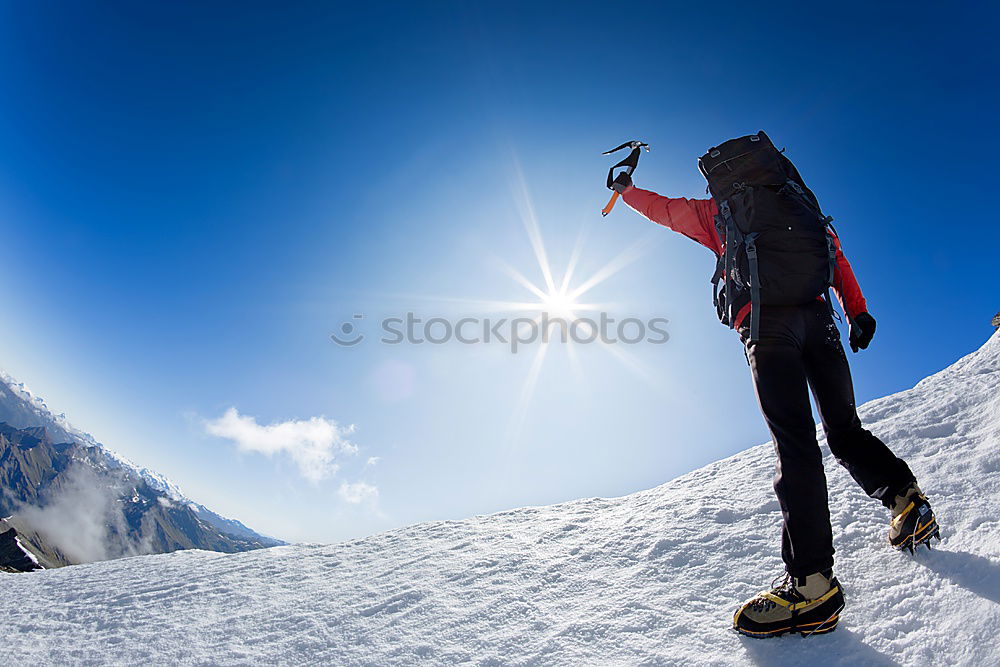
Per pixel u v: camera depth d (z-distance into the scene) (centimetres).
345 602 331
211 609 352
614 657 226
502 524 450
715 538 305
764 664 198
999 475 262
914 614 199
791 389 209
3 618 377
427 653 256
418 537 450
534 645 246
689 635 228
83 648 313
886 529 258
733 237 225
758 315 215
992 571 201
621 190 269
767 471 389
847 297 238
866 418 420
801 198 227
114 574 461
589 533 371
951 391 407
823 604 197
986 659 170
